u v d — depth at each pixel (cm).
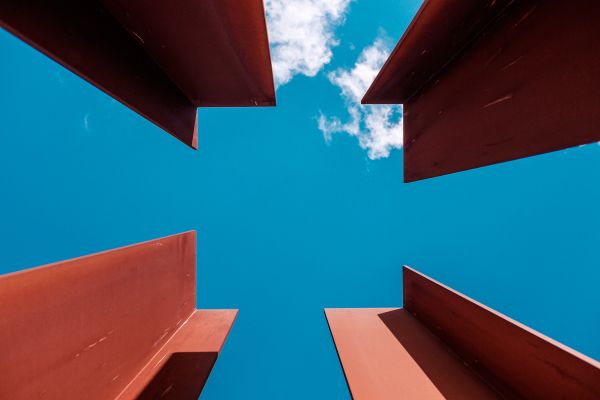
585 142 100
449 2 143
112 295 162
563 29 111
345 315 280
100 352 149
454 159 187
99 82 139
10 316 101
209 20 155
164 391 172
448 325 219
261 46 179
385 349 215
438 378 181
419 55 192
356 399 161
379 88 242
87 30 131
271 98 255
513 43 139
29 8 100
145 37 170
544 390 136
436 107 213
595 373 113
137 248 190
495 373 168
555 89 113
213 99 256
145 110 184
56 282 122
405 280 296
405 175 264
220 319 271
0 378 96
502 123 143
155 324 212
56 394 119
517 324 155
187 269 274
